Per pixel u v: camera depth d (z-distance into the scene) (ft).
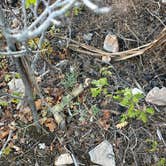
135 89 4.38
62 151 4.17
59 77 4.57
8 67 4.70
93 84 4.46
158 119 4.21
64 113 4.34
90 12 4.91
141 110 4.16
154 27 4.76
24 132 4.28
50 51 4.71
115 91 4.42
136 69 4.56
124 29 4.78
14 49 3.14
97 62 4.64
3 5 4.98
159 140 4.10
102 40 4.76
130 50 4.58
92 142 4.18
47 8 2.11
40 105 4.38
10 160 4.16
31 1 3.30
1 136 4.30
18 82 4.55
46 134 4.26
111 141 4.16
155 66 4.55
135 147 4.09
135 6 4.87
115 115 4.29
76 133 4.24
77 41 4.77
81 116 4.30
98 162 4.08
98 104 4.36
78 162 4.10
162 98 4.26
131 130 4.18
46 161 4.14
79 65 4.63
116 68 4.58
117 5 4.90
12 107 4.42
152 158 4.01
